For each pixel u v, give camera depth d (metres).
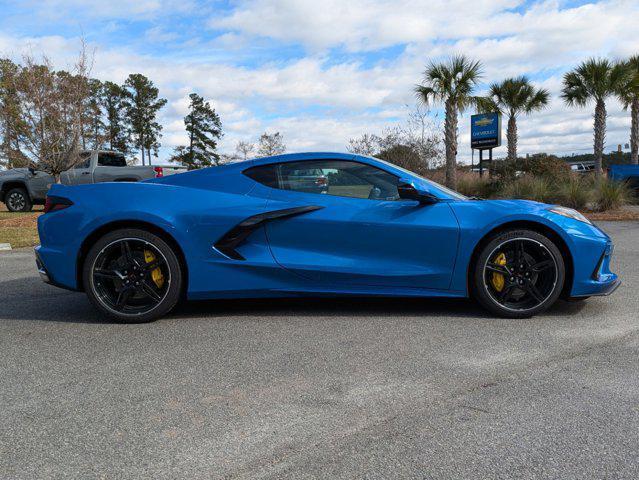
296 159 4.20
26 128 15.95
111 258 4.02
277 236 4.05
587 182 15.34
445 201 4.05
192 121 58.94
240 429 2.22
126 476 1.88
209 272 4.01
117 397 2.58
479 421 2.25
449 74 20.55
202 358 3.15
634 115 27.39
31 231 11.23
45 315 4.27
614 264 6.21
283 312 4.22
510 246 3.93
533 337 3.47
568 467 1.88
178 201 4.04
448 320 3.91
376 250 4.01
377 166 4.13
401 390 2.61
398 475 1.85
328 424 2.25
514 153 27.62
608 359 3.01
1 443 2.13
